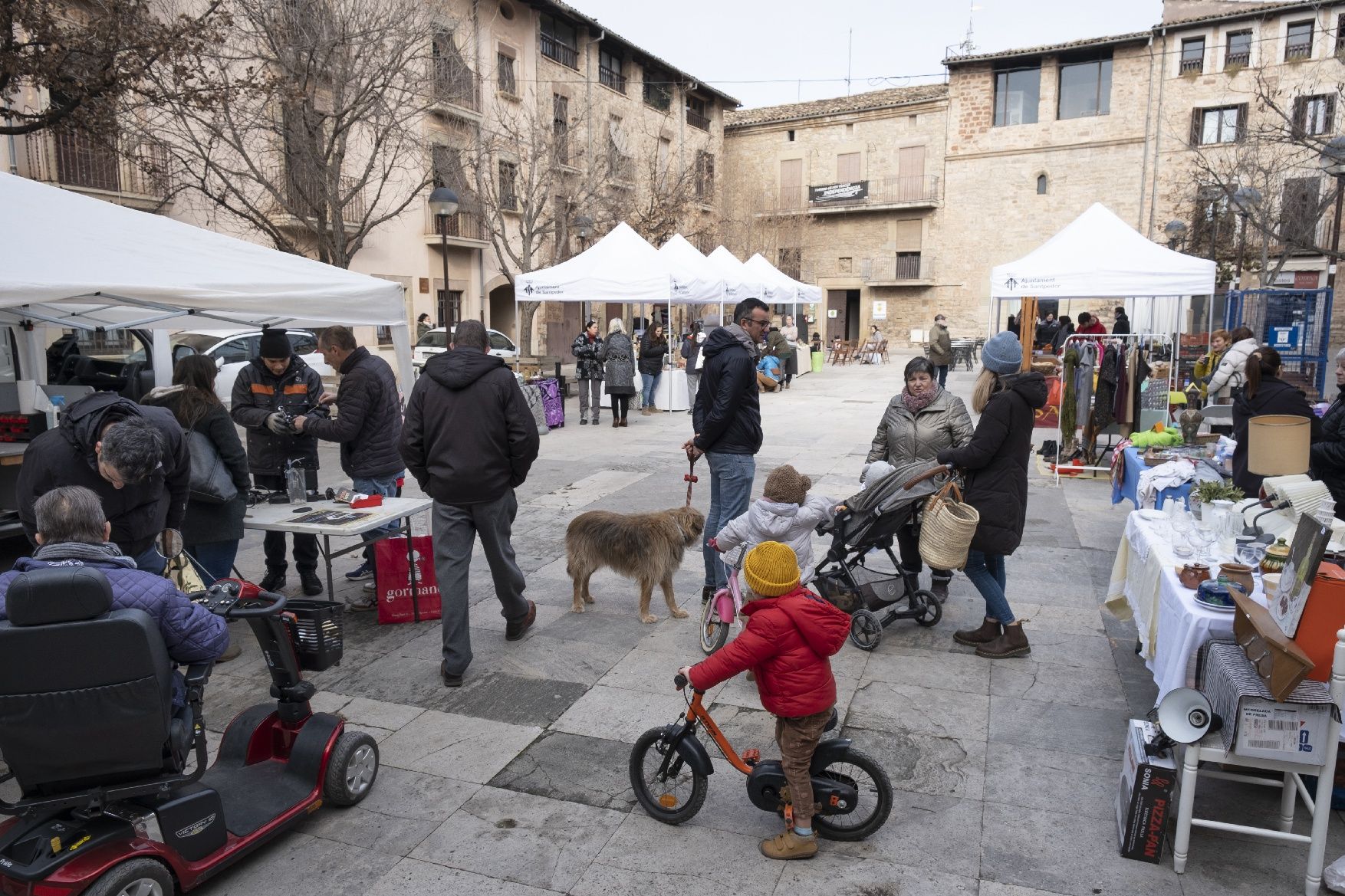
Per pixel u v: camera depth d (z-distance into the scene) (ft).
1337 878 9.07
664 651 15.81
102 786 8.39
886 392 63.67
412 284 73.82
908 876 9.49
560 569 20.93
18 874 7.86
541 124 72.08
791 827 9.84
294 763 10.68
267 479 18.83
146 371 34.09
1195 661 10.50
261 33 40.16
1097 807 10.77
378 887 9.46
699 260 56.95
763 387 58.29
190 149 42.24
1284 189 70.08
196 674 9.11
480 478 14.19
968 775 11.51
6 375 25.50
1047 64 103.40
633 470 33.32
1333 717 8.79
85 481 11.49
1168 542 13.12
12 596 7.57
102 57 28.73
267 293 15.83
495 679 14.70
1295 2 85.66
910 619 17.25
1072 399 31.94
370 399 17.97
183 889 8.93
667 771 10.49
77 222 13.99
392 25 41.70
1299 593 9.27
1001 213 108.99
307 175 41.96
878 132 116.37
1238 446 17.66
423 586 17.52
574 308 97.91
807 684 9.38
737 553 14.43
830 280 122.52
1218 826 9.48
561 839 10.30
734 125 125.49
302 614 10.73
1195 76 94.12
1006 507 14.46
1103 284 29.60
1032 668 14.90
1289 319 51.21
